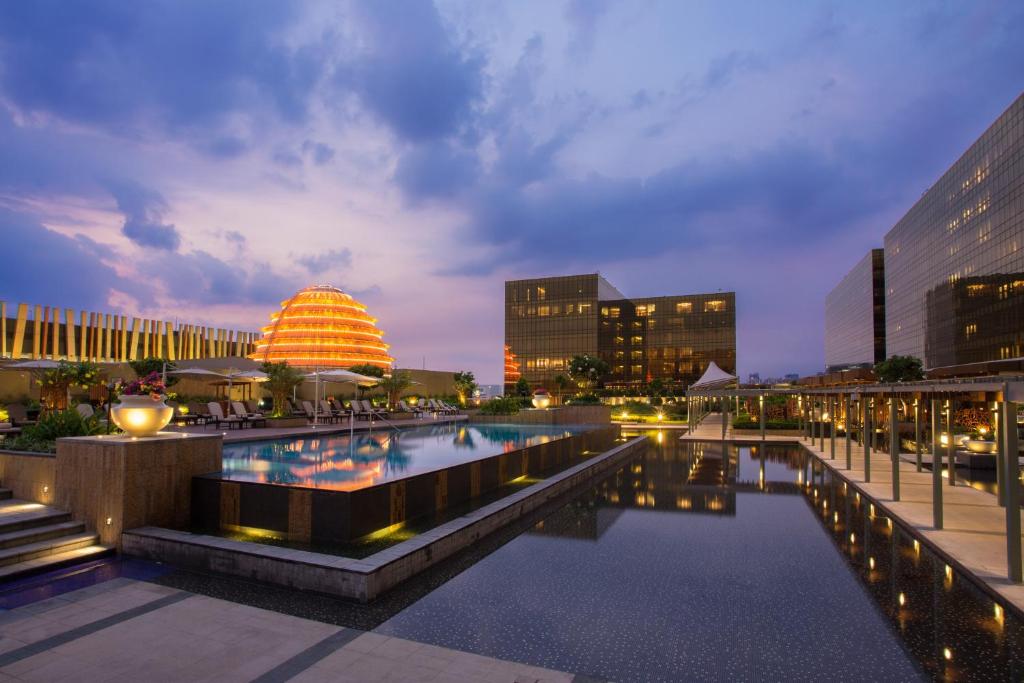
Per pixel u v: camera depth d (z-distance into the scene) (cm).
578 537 1059
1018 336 5878
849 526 1159
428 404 4250
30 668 523
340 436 2211
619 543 1017
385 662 548
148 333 6675
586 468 1809
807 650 593
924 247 8519
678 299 10206
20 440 1123
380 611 682
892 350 10350
